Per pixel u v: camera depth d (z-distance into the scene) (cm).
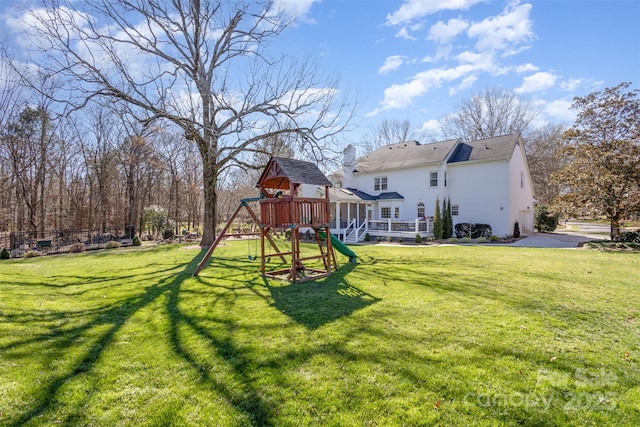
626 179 1490
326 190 957
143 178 2702
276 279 847
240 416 280
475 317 524
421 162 2262
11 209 2277
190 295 692
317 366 365
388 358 382
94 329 488
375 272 935
